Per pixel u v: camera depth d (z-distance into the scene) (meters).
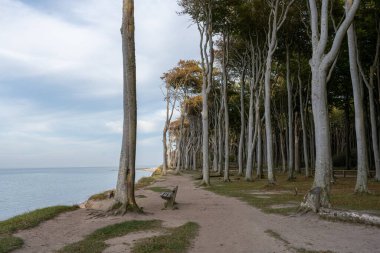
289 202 16.61
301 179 32.97
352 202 15.33
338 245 8.66
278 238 9.59
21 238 9.72
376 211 12.59
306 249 8.40
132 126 14.33
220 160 46.03
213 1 29.33
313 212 12.37
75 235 10.41
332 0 24.84
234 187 26.47
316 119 13.21
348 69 33.44
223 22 31.77
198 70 51.44
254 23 31.86
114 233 10.65
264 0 29.84
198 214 14.05
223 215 13.73
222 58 36.72
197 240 9.70
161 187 28.66
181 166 83.12
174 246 8.97
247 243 9.22
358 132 18.95
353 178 33.16
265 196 19.88
